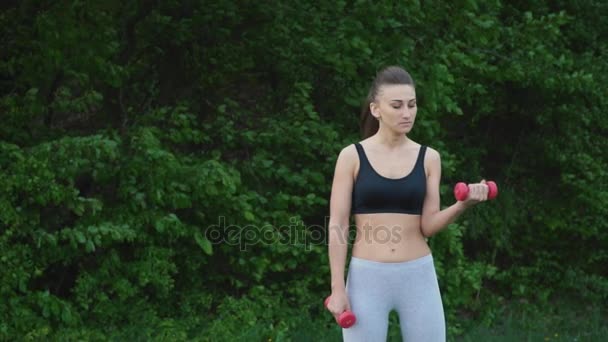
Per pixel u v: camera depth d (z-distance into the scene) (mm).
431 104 8875
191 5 9070
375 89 5465
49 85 8297
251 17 9133
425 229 5496
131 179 7906
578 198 10898
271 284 9062
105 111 8953
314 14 9039
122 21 8820
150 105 9086
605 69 10875
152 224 7973
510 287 11125
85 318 8117
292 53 9055
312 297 9078
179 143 8648
